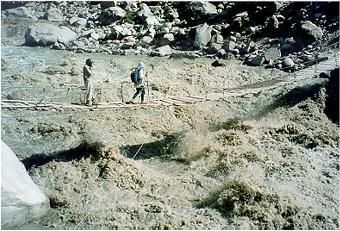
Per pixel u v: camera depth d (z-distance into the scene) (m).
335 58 22.45
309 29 26.14
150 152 15.41
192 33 30.38
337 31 25.77
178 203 11.96
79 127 16.25
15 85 19.92
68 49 27.69
